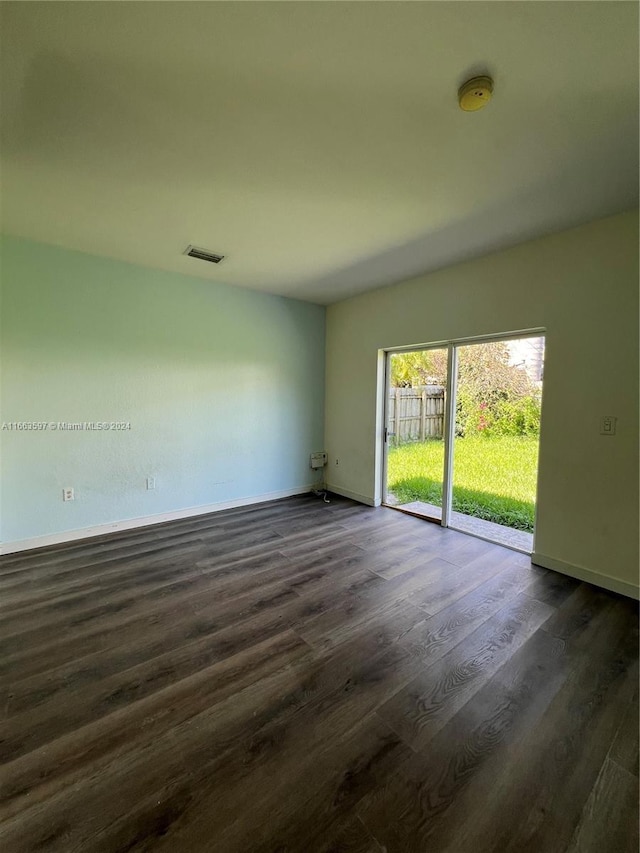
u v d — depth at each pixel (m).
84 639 2.00
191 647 1.95
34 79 1.45
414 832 1.12
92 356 3.35
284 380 4.71
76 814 1.16
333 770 1.30
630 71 1.38
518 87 1.47
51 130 1.74
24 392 3.05
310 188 2.21
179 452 3.93
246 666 1.81
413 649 1.94
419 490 4.10
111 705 1.58
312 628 2.11
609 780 1.28
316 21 1.22
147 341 3.65
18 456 3.05
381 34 1.26
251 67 1.40
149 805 1.18
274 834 1.11
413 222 2.62
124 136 1.78
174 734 1.44
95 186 2.21
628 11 1.16
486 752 1.38
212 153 1.91
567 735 1.45
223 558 3.01
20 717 1.51
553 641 2.01
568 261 2.71
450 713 1.55
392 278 3.88
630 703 1.61
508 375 3.24
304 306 4.84
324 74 1.42
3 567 2.81
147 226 2.72
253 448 4.50
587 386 2.64
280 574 2.75
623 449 2.49
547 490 2.86
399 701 1.61
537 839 1.11
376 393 4.39
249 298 4.33
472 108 1.51
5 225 2.73
